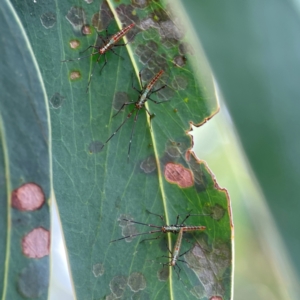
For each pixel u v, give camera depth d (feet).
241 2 0.49
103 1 0.55
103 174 0.54
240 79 0.48
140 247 0.55
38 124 0.46
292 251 0.47
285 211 0.47
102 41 0.55
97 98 0.55
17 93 0.46
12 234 0.46
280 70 0.48
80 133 0.53
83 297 0.52
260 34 0.49
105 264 0.53
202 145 0.75
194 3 0.49
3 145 0.46
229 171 0.76
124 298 0.54
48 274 0.46
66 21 0.54
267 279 0.85
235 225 0.82
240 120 0.48
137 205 0.55
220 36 0.49
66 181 0.52
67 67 0.54
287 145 0.47
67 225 0.52
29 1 0.53
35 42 0.53
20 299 0.46
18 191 0.46
